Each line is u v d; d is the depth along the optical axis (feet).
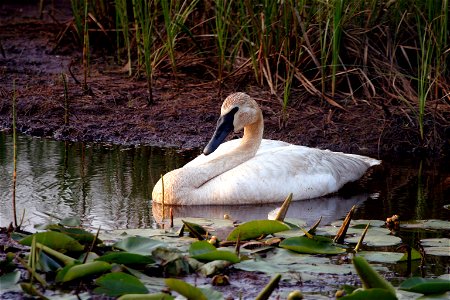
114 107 52.70
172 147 48.03
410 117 49.98
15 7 76.18
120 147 47.70
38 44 64.39
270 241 31.58
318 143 48.47
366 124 49.98
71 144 48.08
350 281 28.66
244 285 28.27
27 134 49.96
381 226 34.65
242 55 55.93
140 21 52.24
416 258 30.73
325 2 51.37
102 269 27.68
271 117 50.52
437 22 51.19
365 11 52.75
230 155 40.55
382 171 44.80
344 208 38.37
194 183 39.22
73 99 53.47
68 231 31.37
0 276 28.14
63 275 27.53
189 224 32.68
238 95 40.63
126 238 30.73
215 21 56.75
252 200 39.27
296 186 39.91
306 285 28.27
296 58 52.54
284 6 51.31
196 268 29.19
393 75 52.49
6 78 57.00
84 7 61.87
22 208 36.37
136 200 38.37
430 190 41.06
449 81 52.39
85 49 55.42
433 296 26.84
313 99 52.21
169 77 56.44
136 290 27.04
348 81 52.16
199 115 51.37
